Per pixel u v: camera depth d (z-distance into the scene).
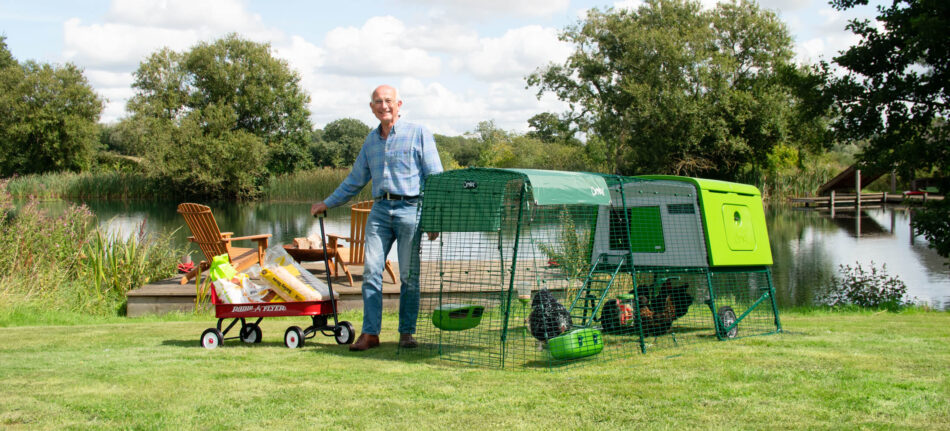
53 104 50.28
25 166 50.19
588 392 3.62
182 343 5.50
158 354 4.88
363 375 4.10
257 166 45.75
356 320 7.54
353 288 8.42
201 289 8.77
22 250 9.76
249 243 18.61
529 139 59.66
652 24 39.94
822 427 3.00
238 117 50.81
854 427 2.99
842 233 22.95
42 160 50.69
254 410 3.34
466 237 5.75
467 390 3.70
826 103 14.23
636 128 39.00
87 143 51.31
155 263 10.88
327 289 5.48
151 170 43.41
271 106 51.72
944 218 12.32
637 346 5.06
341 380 3.96
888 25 13.47
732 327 5.58
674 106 35.84
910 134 13.79
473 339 5.46
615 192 5.83
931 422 3.06
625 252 5.77
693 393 3.57
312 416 3.24
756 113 36.22
